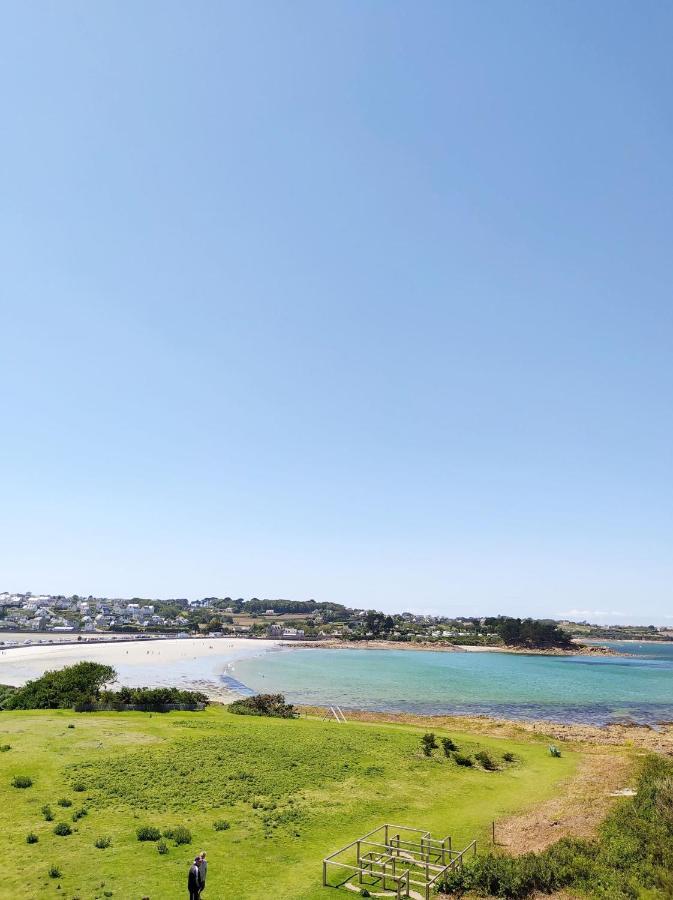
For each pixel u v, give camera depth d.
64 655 155.75
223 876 25.19
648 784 40.19
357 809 36.34
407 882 24.47
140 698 67.31
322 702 97.12
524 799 41.88
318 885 24.94
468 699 103.81
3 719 55.88
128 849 27.47
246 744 49.47
